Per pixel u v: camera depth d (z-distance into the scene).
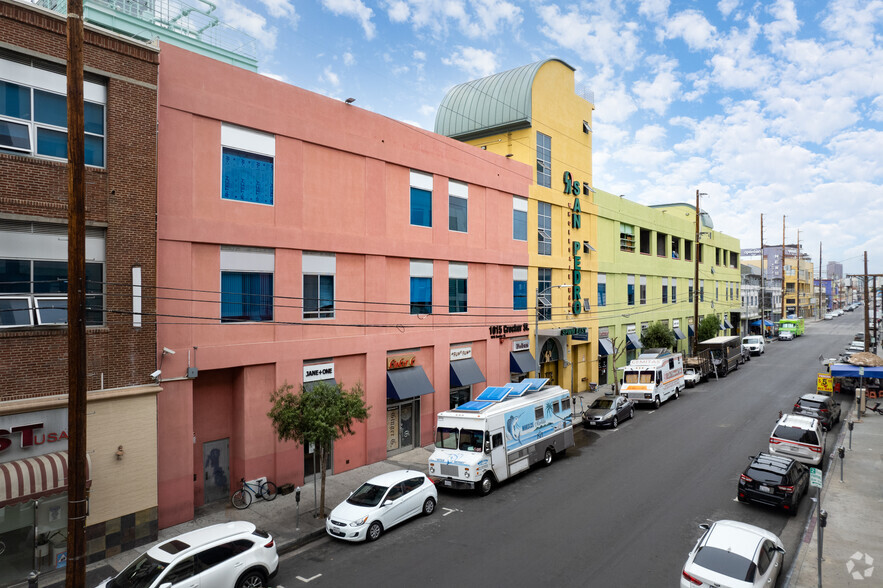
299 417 15.47
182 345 15.65
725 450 22.36
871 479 18.50
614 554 13.31
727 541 11.06
